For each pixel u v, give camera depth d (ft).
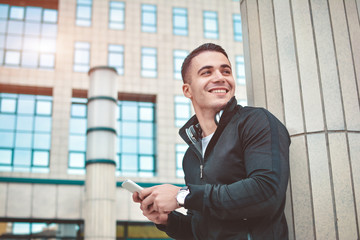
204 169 5.63
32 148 86.33
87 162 70.28
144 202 5.66
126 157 88.17
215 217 5.05
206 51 6.22
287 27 7.83
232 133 5.49
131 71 92.38
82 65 91.35
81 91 90.58
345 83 7.23
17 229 78.54
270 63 7.92
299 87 7.41
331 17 7.60
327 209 6.61
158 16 97.76
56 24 94.73
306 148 7.03
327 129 6.98
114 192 70.28
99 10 95.45
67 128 86.63
